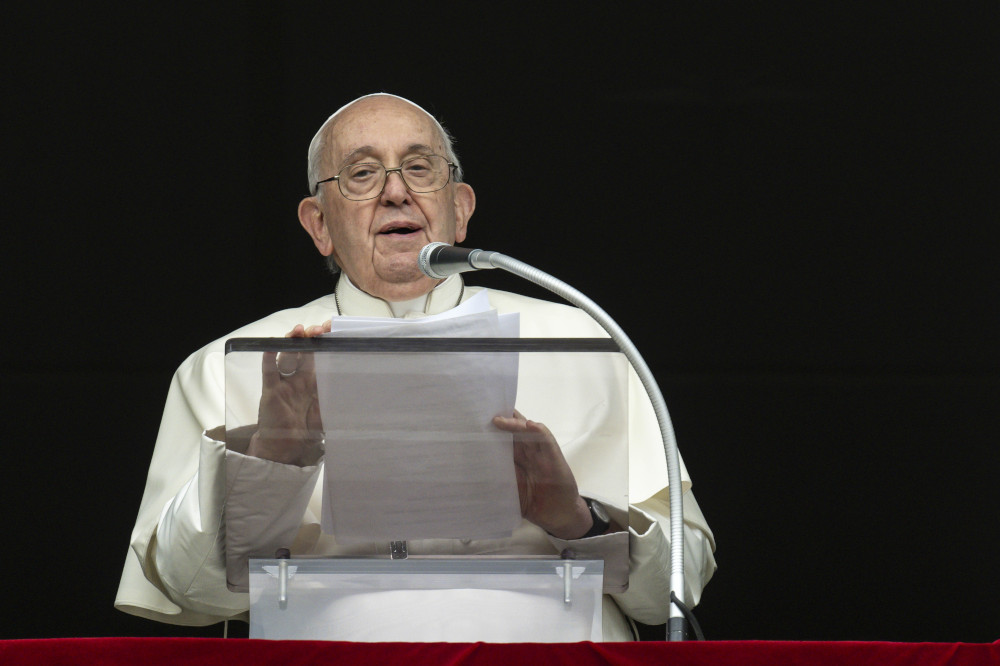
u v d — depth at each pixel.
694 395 16.48
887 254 16.38
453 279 13.05
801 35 16.38
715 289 16.56
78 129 16.27
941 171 16.31
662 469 12.01
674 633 7.63
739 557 16.34
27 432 16.16
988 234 16.25
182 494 10.20
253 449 7.86
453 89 16.56
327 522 7.91
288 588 7.87
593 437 8.00
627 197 16.61
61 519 16.12
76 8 16.20
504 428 7.87
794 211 16.48
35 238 16.27
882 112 16.34
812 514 16.34
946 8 16.19
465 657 6.75
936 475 16.25
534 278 8.32
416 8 16.50
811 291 16.47
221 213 16.47
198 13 16.34
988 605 16.11
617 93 16.58
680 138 16.55
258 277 16.55
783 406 16.42
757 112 16.47
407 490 7.87
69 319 16.30
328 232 12.98
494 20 16.53
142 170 16.36
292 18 16.39
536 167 16.62
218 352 12.66
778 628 16.36
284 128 16.45
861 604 16.25
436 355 7.77
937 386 16.28
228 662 6.77
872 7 16.28
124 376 16.31
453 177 13.05
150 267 16.41
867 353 16.42
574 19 16.53
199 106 16.41
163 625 16.22
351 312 12.91
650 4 16.47
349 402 7.79
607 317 8.09
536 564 7.98
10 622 16.02
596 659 6.76
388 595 7.88
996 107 16.19
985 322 16.25
